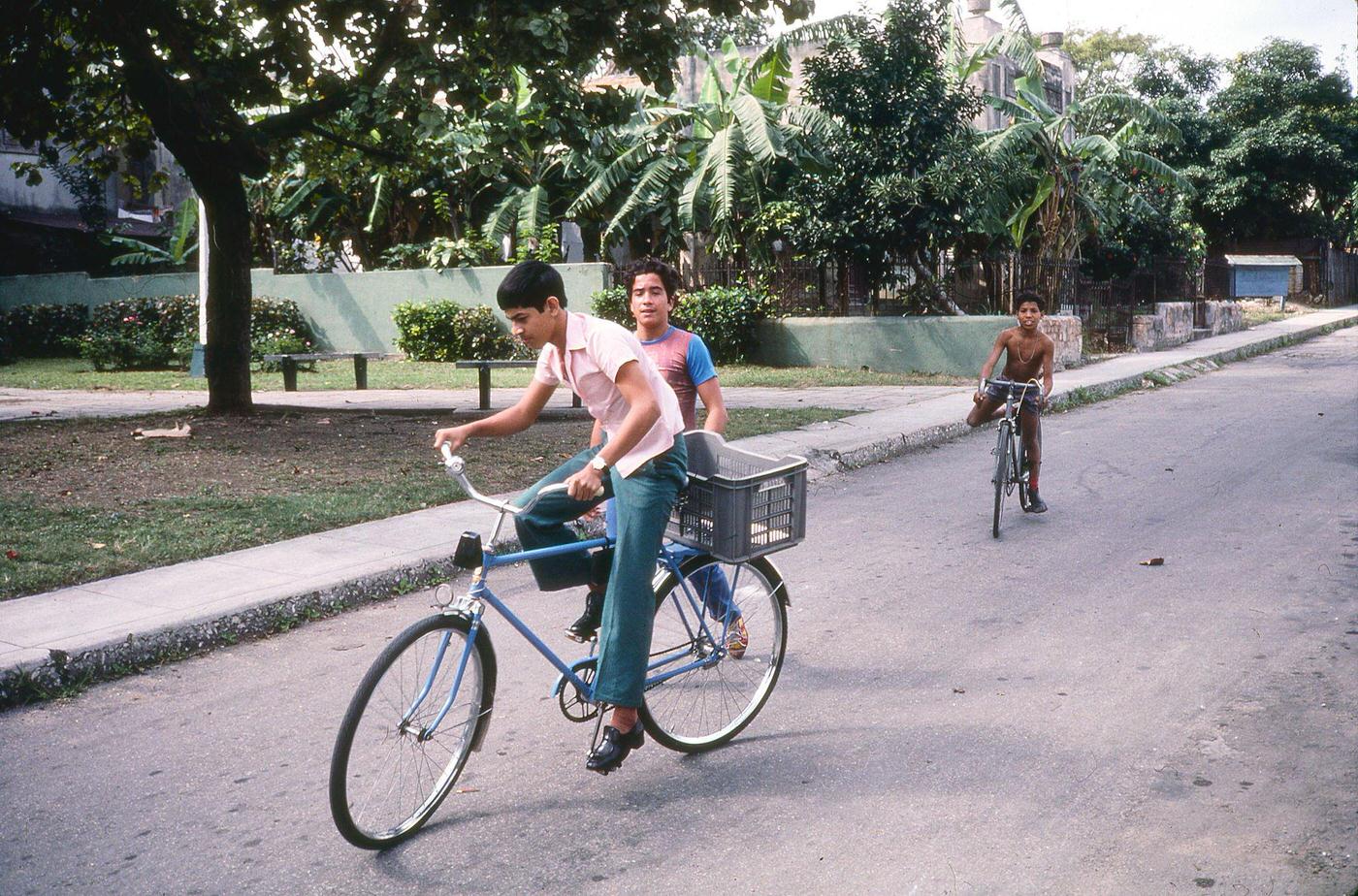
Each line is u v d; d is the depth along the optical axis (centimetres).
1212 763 400
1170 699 462
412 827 359
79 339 2452
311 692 490
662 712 412
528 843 355
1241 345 2338
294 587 603
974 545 746
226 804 385
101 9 1113
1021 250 2300
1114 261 2491
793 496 425
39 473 908
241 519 757
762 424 1230
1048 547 736
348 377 1956
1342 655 509
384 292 2345
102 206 2802
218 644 551
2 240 2800
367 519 775
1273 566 669
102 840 360
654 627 409
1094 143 2128
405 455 1025
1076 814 364
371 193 2472
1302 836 346
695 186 1983
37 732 449
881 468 1063
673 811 375
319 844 356
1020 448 827
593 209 2305
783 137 1964
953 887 321
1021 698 468
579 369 378
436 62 1009
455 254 2300
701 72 2681
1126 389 1694
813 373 1866
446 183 2342
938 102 1842
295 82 1262
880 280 1925
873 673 504
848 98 1828
